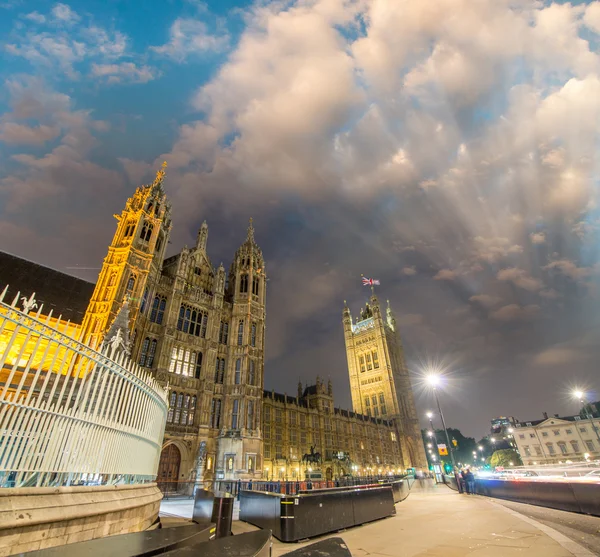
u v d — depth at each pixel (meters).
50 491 6.29
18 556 4.11
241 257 58.59
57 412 6.61
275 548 9.48
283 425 77.00
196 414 40.38
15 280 34.66
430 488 40.09
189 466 37.16
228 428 41.97
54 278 37.94
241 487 27.25
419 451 130.00
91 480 7.92
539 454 102.12
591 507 13.09
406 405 140.38
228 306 51.84
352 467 89.19
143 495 9.82
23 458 5.80
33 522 5.49
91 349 7.84
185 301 45.31
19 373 19.66
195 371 42.84
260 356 49.88
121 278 36.97
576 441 98.06
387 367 135.00
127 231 41.75
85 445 7.42
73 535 6.43
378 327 144.25
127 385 9.82
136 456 10.22
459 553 7.93
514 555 7.48
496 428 176.25
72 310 35.97
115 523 7.85
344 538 10.48
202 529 6.53
